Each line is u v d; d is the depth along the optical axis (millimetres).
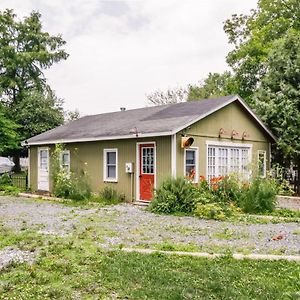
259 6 27328
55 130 20719
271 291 4719
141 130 14031
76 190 15414
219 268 5719
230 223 9938
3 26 33938
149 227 9297
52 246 7043
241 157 16375
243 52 26938
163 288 4840
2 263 6016
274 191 12320
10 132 25000
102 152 16125
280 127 17469
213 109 14695
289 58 18062
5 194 18219
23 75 34844
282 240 7848
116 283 5055
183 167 13703
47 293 4699
